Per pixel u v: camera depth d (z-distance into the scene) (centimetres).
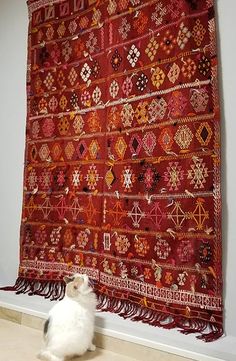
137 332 183
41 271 246
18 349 195
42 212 251
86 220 228
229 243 175
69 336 178
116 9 221
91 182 227
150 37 204
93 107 230
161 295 190
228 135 178
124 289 205
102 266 217
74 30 245
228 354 156
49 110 254
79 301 187
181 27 191
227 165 178
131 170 207
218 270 173
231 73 179
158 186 196
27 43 274
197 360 163
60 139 247
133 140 208
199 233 180
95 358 183
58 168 246
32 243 254
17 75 282
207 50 183
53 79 254
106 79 225
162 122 196
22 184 271
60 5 254
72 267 232
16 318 235
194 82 185
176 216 188
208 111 180
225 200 177
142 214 201
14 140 280
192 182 183
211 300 174
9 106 286
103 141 223
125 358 184
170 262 188
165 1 199
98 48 230
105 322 197
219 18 183
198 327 177
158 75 199
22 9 282
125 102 213
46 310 222
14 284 267
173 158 191
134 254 203
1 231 282
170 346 172
